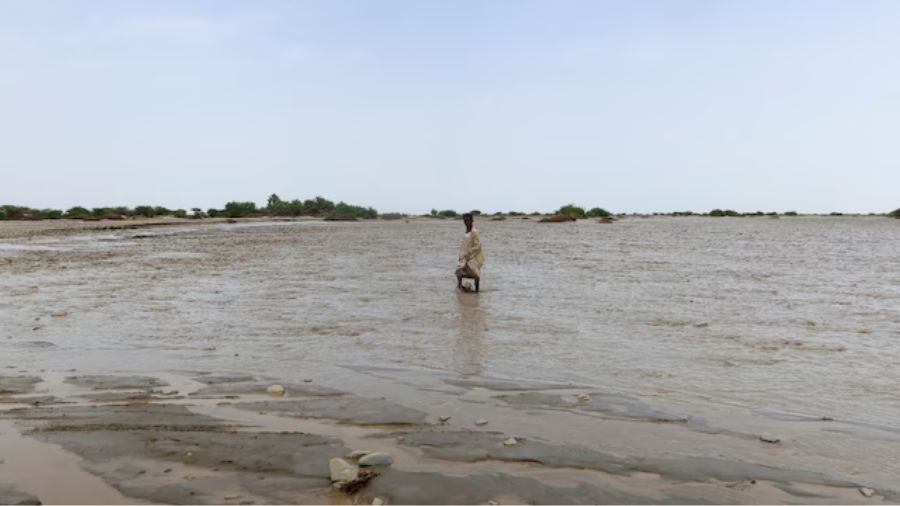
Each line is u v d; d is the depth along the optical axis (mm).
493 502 4020
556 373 7312
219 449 4859
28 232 44344
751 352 8430
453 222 90562
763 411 5906
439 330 9977
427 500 4043
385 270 19969
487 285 16109
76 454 4746
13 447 4891
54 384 6715
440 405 6070
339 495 4105
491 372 7355
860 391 6566
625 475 4438
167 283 16172
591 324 10523
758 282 16750
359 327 10195
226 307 12242
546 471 4496
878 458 4777
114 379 6922
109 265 21109
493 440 5109
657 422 5594
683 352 8430
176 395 6348
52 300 13031
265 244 34031
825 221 91750
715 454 4832
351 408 5938
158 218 84000
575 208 103812
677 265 21922
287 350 8492
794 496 4121
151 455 4738
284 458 4699
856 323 10672
